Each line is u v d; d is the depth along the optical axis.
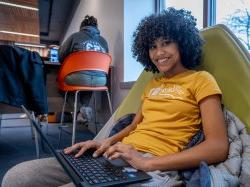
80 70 2.21
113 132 1.15
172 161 0.73
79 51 2.19
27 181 0.85
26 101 1.95
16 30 5.35
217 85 0.88
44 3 5.57
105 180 0.63
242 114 0.84
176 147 0.85
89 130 3.41
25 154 2.33
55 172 0.88
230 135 0.79
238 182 0.68
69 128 3.27
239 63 0.91
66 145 2.62
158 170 0.73
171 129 0.89
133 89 1.32
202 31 1.10
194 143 0.83
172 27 0.97
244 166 0.71
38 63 1.99
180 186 0.72
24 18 4.69
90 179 0.63
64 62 2.21
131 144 0.92
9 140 2.97
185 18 1.02
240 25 1.76
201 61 1.03
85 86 2.26
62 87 2.29
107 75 2.57
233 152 0.74
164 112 0.93
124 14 2.60
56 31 8.30
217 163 0.74
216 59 0.98
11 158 2.21
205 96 0.83
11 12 4.38
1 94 1.86
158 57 1.00
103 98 2.98
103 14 3.30
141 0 2.66
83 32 2.48
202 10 2.04
